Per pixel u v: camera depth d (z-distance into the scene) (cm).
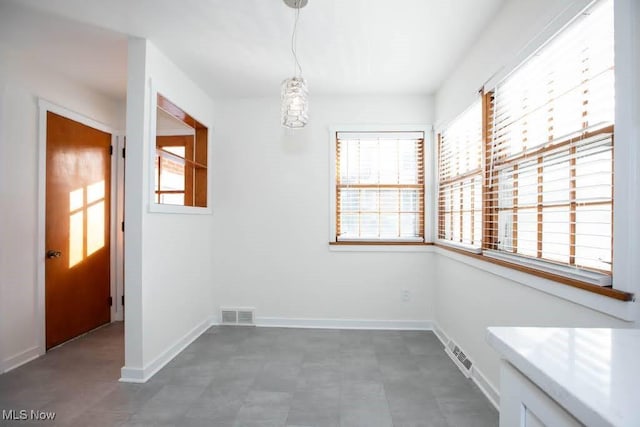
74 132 293
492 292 197
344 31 213
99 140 323
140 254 220
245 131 333
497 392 188
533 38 152
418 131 325
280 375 227
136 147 220
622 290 106
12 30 213
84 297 307
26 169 250
